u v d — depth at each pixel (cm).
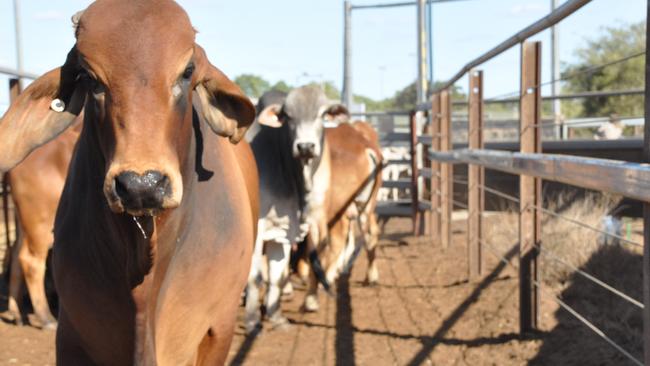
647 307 326
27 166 665
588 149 1060
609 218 805
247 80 3475
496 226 962
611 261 714
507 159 548
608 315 593
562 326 580
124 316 283
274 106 691
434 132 1078
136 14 249
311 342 629
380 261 999
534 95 573
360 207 880
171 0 262
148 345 281
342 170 817
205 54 286
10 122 272
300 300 804
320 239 746
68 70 273
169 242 281
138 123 240
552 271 705
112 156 242
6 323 706
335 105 739
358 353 587
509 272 810
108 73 242
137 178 231
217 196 329
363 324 674
